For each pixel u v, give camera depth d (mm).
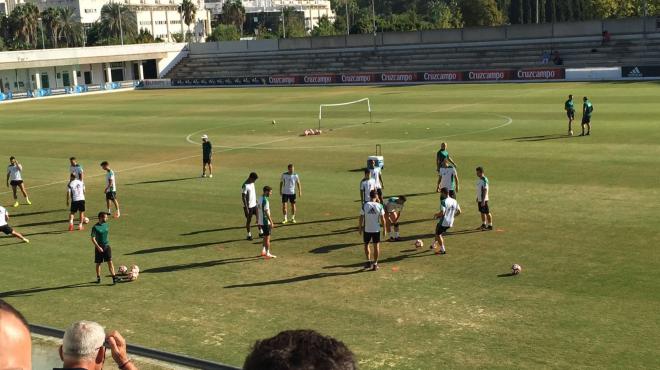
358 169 35531
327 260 21094
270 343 2203
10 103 89312
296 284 19031
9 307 2193
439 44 97375
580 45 87500
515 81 77750
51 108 79688
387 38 100875
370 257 21141
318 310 16969
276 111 64125
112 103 81938
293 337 2229
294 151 42062
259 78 96188
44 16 151500
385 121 52938
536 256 20172
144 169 38969
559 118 48656
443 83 81875
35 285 20172
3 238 25969
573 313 15766
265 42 110062
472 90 71812
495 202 26922
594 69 74125
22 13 143875
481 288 17828
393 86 82500
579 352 13727
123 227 26562
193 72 113125
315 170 35938
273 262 21172
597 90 63750
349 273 19719
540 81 76125
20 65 100375
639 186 28156
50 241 25312
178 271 20781
